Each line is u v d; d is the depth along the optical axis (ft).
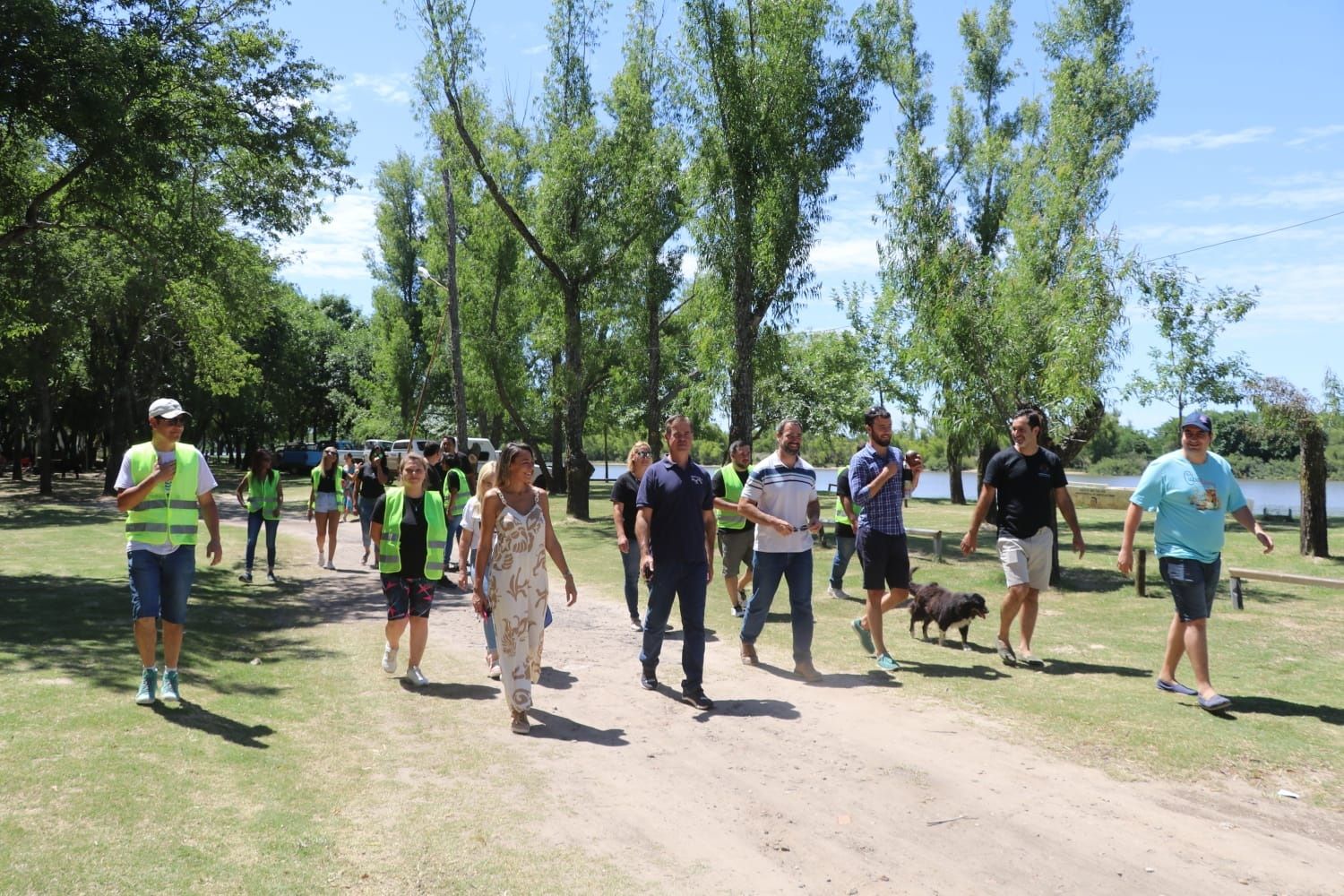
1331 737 18.69
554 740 18.89
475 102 74.59
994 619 33.47
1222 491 21.09
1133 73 65.82
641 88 76.74
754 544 25.52
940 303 44.50
